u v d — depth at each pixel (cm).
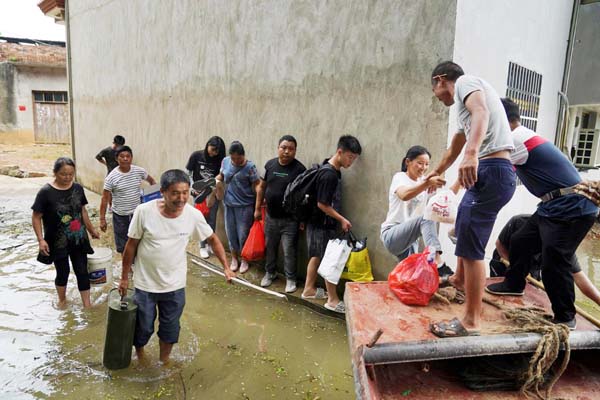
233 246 582
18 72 1911
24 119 1955
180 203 330
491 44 430
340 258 448
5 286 524
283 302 497
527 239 284
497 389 242
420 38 399
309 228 480
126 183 530
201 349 399
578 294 540
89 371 360
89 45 1021
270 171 509
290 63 525
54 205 427
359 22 449
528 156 259
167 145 770
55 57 2011
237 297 511
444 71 260
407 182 361
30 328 425
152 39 776
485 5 409
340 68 472
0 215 852
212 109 654
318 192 451
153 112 801
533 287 315
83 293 464
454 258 423
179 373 361
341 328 439
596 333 240
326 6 477
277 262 573
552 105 611
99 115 1012
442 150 391
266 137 568
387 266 451
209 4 633
